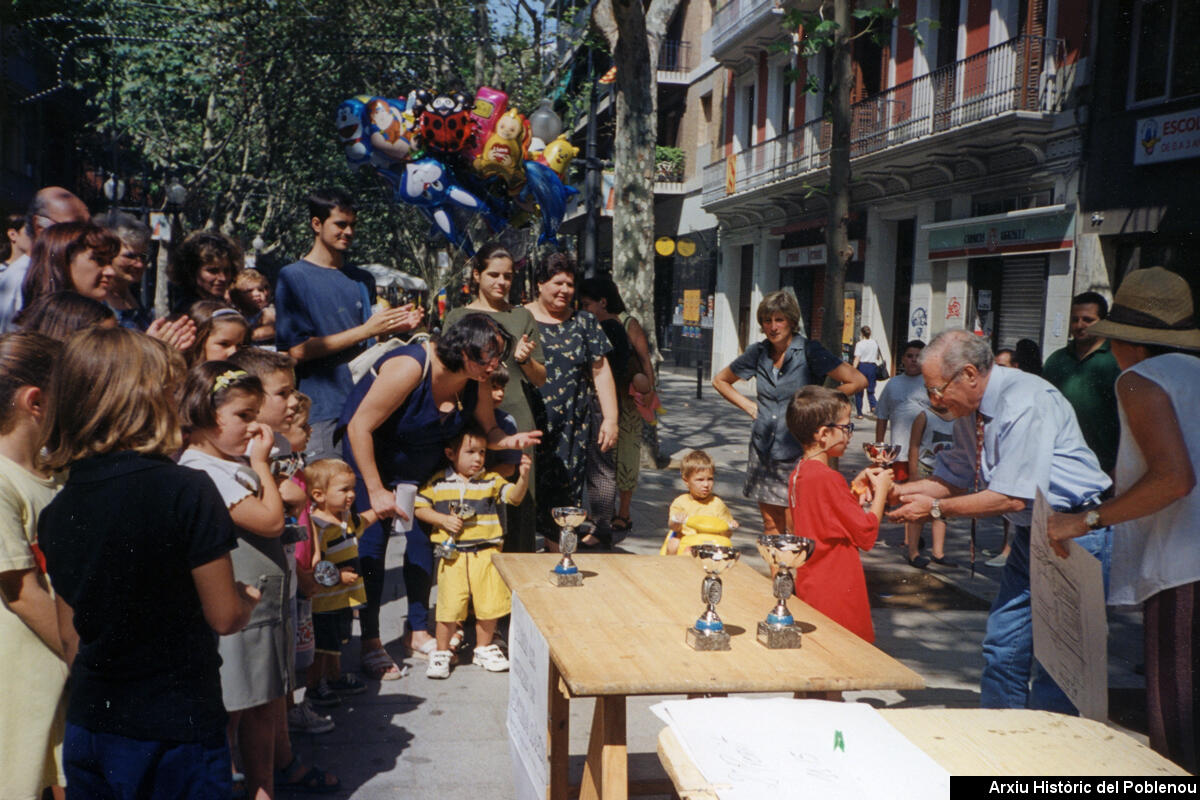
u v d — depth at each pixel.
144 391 2.45
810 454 4.21
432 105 9.22
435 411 4.92
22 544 2.87
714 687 2.54
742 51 26.75
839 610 3.93
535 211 10.23
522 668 3.44
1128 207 14.48
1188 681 2.95
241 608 2.55
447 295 21.70
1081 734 2.10
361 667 5.13
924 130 18.52
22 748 2.94
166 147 29.08
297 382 5.56
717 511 5.87
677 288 34.06
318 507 4.50
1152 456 2.90
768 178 25.44
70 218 4.92
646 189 12.06
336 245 5.68
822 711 2.19
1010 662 3.85
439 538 5.07
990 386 3.78
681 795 1.84
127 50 26.08
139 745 2.39
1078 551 2.89
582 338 6.24
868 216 21.95
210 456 3.14
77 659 2.46
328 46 24.36
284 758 3.73
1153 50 14.16
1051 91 15.84
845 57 9.32
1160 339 3.05
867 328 20.53
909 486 4.39
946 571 7.60
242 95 26.53
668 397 23.38
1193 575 2.92
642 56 11.89
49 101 29.77
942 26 19.09
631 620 3.10
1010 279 17.58
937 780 1.90
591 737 2.99
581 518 3.54
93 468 2.43
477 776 3.92
